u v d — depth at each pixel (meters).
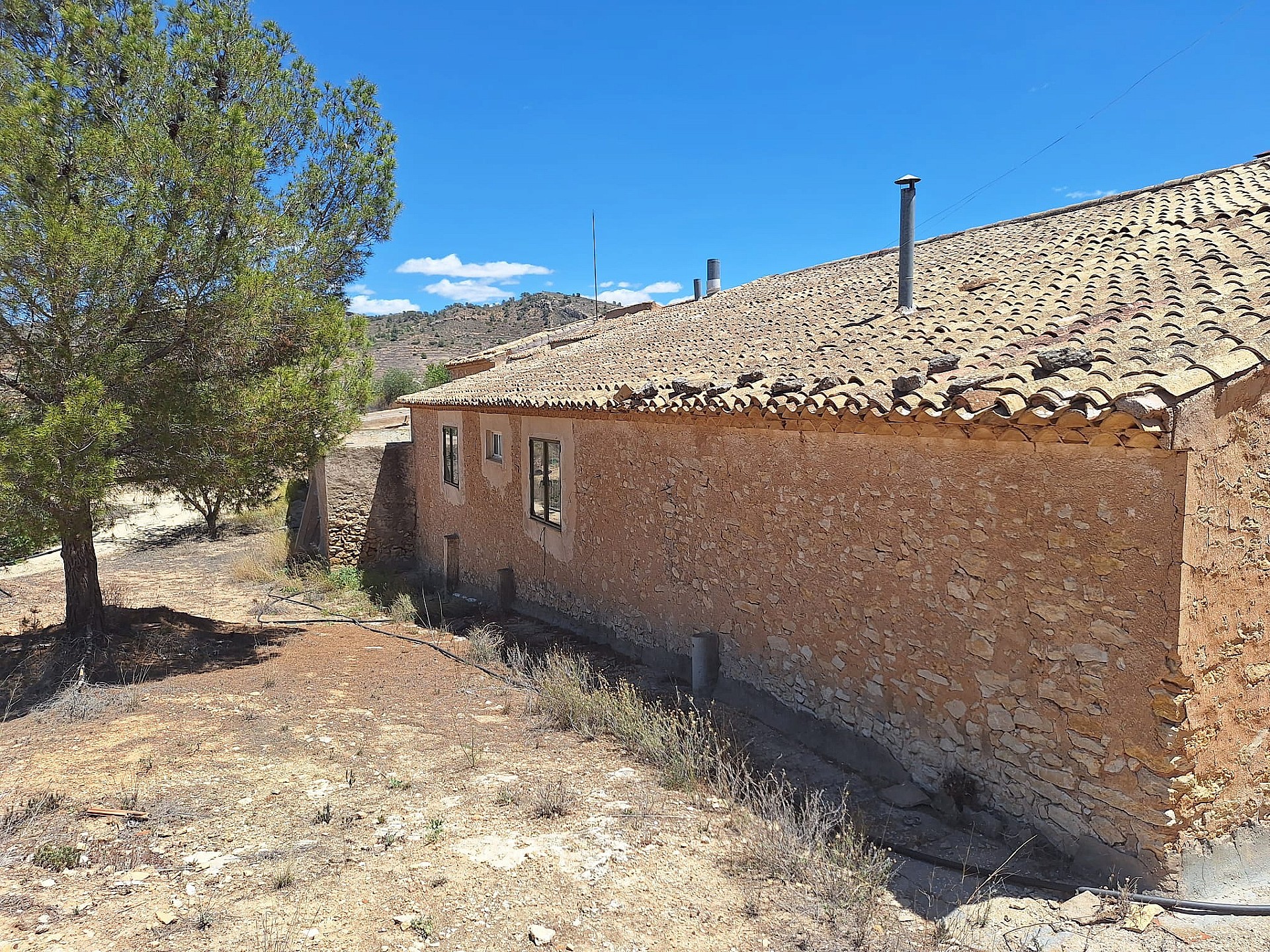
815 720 6.22
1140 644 3.89
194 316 7.72
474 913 3.67
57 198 6.66
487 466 12.87
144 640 8.95
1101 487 4.04
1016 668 4.56
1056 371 4.23
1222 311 4.39
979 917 3.79
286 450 8.67
